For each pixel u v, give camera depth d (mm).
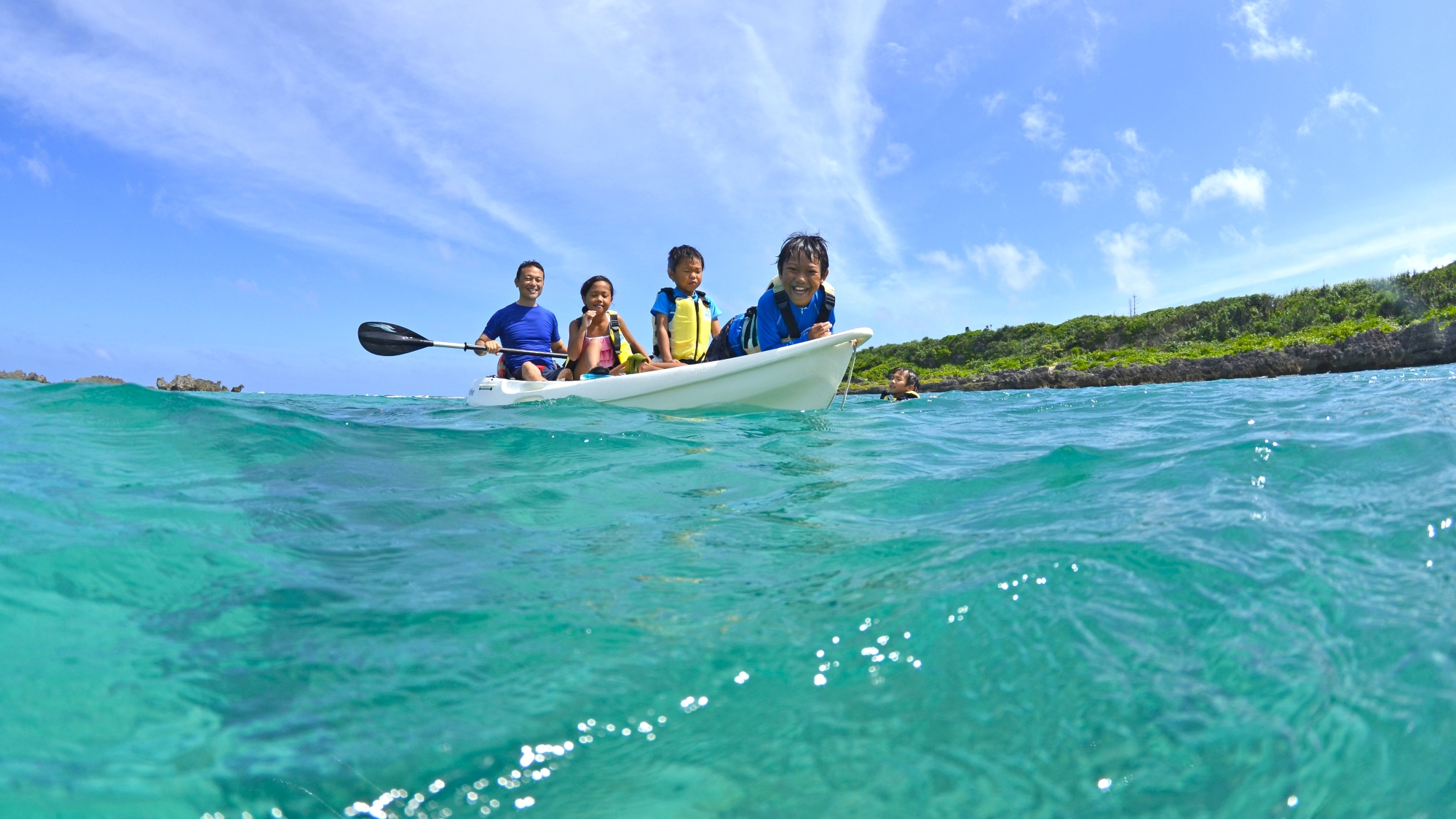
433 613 1258
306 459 2682
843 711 955
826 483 2434
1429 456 1964
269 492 2131
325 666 1057
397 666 1062
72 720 875
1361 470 1917
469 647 1127
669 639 1158
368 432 3305
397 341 6008
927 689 994
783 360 4762
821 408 5027
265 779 795
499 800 792
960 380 27188
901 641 1121
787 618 1227
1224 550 1396
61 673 979
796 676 1044
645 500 2203
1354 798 742
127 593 1271
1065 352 36438
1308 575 1251
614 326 6180
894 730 909
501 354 6453
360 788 797
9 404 3266
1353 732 837
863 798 791
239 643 1120
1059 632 1113
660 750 881
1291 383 8648
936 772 829
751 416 4605
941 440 3547
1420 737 815
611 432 3609
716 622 1218
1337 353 21125
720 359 5457
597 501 2178
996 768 830
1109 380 23953
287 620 1215
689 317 5789
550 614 1254
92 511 1733
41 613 1149
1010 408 6301
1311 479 1893
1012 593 1250
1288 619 1106
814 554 1590
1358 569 1268
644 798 798
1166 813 743
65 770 777
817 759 859
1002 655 1062
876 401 8812
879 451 3135
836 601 1290
